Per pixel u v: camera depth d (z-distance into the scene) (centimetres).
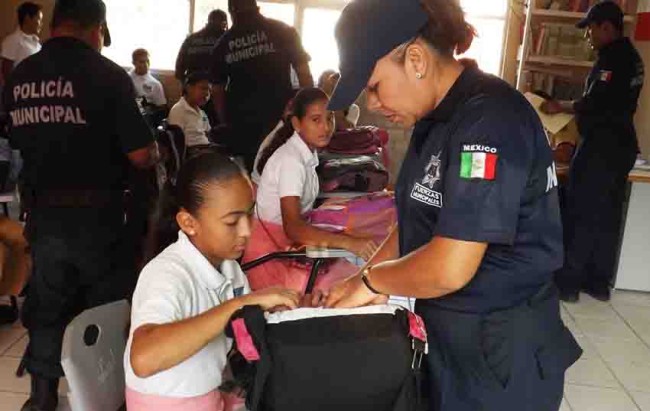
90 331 142
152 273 132
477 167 110
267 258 199
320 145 238
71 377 130
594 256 414
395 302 146
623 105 392
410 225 128
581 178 399
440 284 113
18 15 573
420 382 123
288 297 120
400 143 526
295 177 227
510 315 124
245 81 401
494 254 121
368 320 115
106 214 223
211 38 546
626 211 425
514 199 111
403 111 121
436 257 113
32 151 217
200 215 133
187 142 490
